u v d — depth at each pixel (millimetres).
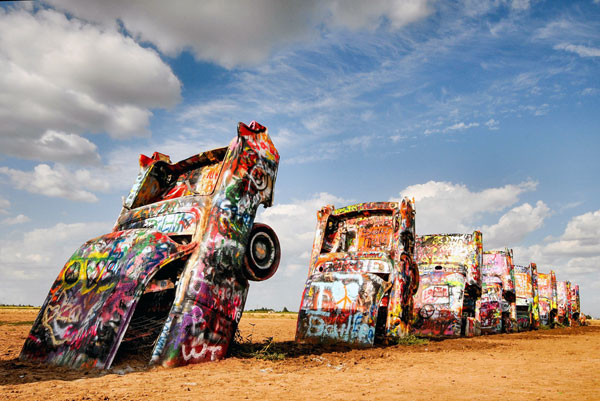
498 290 22906
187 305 6961
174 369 6418
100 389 4867
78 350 6504
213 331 7305
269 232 8758
